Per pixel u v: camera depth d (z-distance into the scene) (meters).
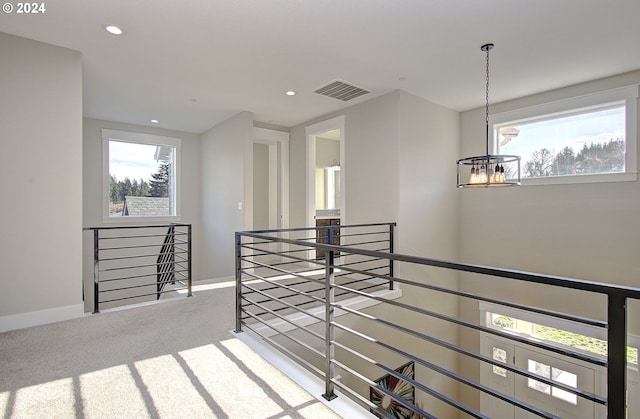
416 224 4.21
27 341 2.40
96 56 2.99
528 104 4.20
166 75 3.43
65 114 2.83
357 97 4.21
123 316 2.97
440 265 1.24
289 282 4.28
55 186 2.79
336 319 3.32
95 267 3.05
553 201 4.00
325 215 6.68
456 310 4.85
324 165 7.01
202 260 5.94
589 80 3.66
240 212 4.81
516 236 4.32
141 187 5.54
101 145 5.10
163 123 5.34
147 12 2.32
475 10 2.33
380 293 3.84
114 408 1.63
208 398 1.72
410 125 4.11
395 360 3.99
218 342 2.41
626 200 3.47
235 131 4.90
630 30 2.60
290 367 2.04
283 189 5.79
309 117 5.14
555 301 3.96
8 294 2.60
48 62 2.75
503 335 1.08
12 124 2.60
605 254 3.60
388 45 2.84
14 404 1.65
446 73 3.46
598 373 3.61
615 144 3.60
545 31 2.62
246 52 2.94
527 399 4.13
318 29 2.57
